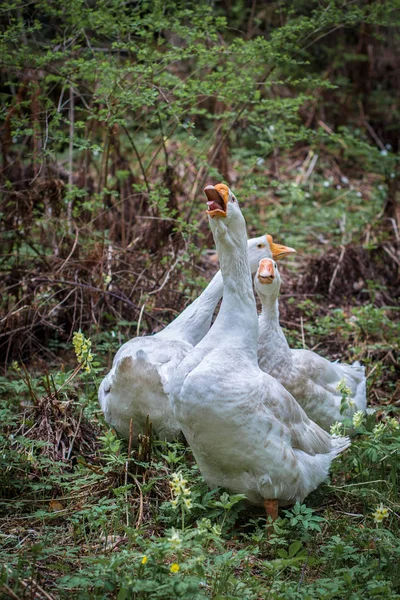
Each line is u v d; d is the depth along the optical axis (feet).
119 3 29.94
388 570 15.89
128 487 18.04
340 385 19.84
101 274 29.68
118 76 28.96
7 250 32.55
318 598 14.98
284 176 49.26
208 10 31.24
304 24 31.53
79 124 28.27
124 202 35.22
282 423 17.24
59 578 14.79
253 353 17.72
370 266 36.60
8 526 17.99
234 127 38.83
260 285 21.13
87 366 20.84
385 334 31.12
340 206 45.93
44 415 21.39
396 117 57.31
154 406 20.12
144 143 45.83
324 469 18.42
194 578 14.37
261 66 32.89
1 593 14.37
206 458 17.30
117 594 14.73
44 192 30.89
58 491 19.60
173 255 30.94
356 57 53.72
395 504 18.81
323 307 34.17
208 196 17.33
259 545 17.02
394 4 33.42
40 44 31.55
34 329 29.94
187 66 43.42
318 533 17.79
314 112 53.93
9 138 31.35
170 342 21.54
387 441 20.74
